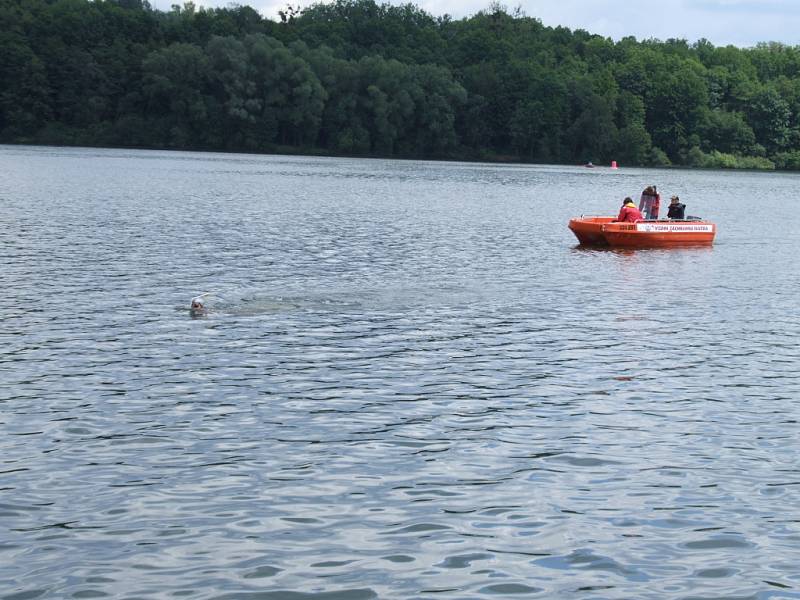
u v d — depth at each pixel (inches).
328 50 5812.0
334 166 4431.6
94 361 690.2
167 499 450.0
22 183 2481.5
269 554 397.4
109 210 1857.8
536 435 554.6
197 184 2748.5
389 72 5625.0
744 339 835.4
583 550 408.5
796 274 1291.8
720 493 474.3
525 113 5880.9
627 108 6127.0
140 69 5374.0
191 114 5339.6
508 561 397.1
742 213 2524.6
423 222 1877.5
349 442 533.6
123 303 905.5
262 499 452.4
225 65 5388.8
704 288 1135.0
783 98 6599.4
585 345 792.3
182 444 523.2
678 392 655.1
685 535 425.7
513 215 2133.4
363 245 1439.5
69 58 5300.2
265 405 597.6
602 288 1104.8
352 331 817.5
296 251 1328.7
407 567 389.7
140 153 4830.2
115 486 463.5
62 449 511.2
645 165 6117.1
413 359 725.9
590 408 611.2
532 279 1156.5
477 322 874.8
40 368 668.1
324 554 398.6
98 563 386.3
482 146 6008.9
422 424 569.0
